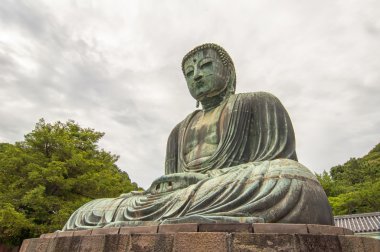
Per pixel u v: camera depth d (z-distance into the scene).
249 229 5.25
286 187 6.23
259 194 6.20
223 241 4.85
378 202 31.52
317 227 5.53
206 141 9.82
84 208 9.10
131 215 7.59
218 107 10.49
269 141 8.72
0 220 18.61
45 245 7.12
